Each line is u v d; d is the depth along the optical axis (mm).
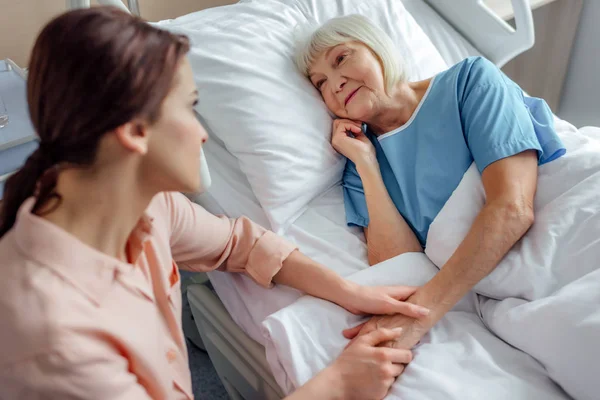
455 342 924
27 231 566
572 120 2344
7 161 1085
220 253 1009
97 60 497
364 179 1200
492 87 1156
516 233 993
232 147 1249
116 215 613
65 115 511
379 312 965
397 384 859
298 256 1037
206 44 1277
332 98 1272
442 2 1678
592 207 973
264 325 940
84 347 567
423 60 1474
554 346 833
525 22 1517
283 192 1209
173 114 570
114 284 633
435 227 1078
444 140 1168
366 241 1228
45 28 523
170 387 741
